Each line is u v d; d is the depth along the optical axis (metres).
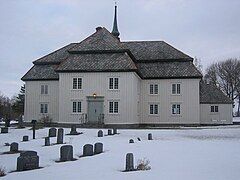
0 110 77.06
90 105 50.25
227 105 64.75
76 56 52.28
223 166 16.72
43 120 54.50
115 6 66.62
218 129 45.09
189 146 25.50
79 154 23.09
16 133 39.97
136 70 49.31
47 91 57.00
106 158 20.62
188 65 55.91
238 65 110.94
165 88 55.56
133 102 49.28
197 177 14.15
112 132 38.41
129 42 63.12
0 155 24.58
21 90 80.38
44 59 59.53
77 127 48.81
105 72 50.09
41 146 28.22
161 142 28.69
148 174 15.23
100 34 54.69
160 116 55.34
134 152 22.52
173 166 17.00
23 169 18.42
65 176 15.52
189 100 54.59
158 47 60.28
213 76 114.50
